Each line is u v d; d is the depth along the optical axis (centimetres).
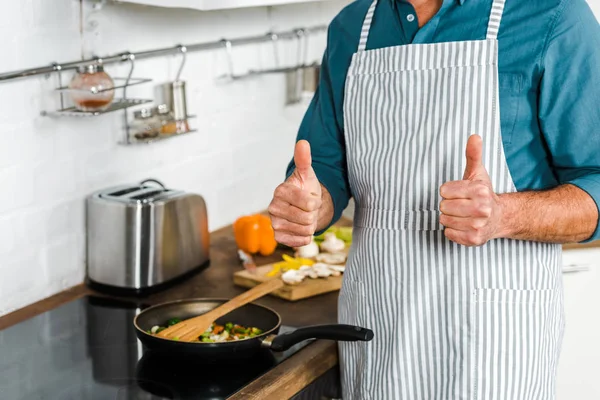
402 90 136
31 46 171
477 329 131
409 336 135
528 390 132
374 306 141
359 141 142
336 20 150
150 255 184
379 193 139
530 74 126
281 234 124
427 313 134
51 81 177
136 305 179
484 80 129
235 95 238
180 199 189
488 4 130
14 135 171
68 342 160
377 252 139
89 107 175
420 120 134
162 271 186
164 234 186
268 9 246
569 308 216
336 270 192
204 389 139
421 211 134
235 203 246
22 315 175
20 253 177
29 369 148
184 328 152
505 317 130
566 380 221
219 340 156
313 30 266
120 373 146
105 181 197
